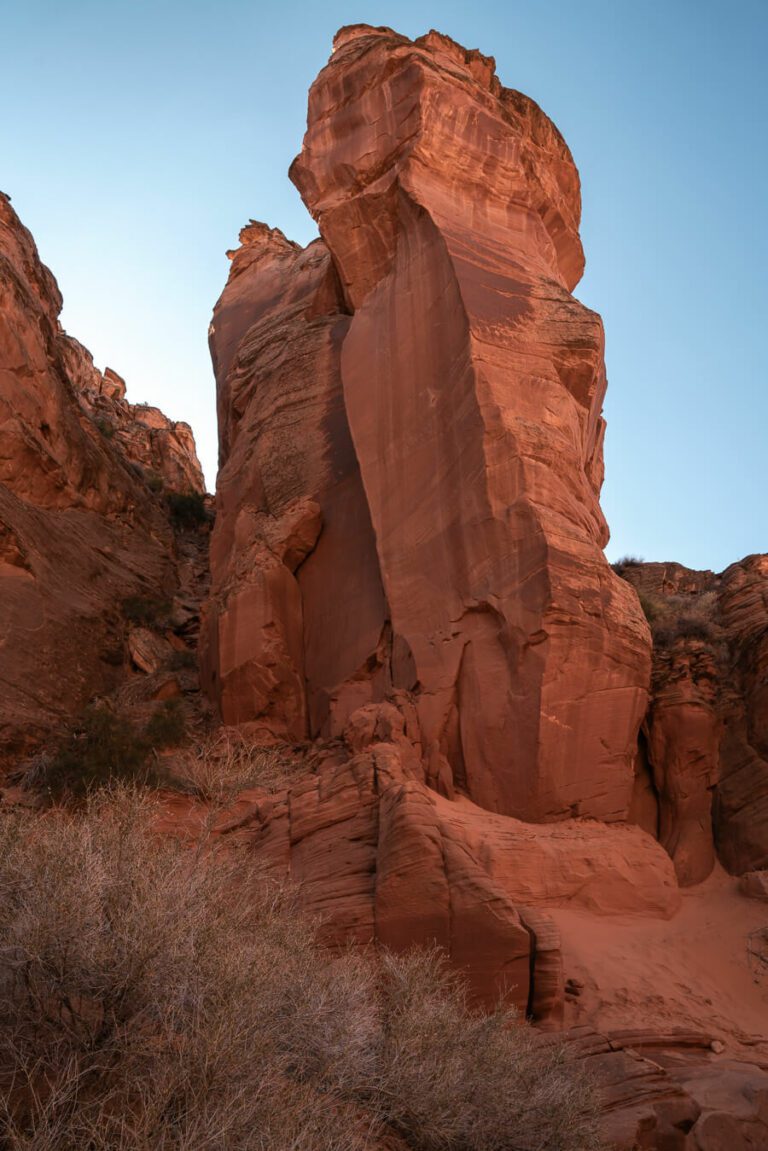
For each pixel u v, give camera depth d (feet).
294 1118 19.86
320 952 34.40
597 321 61.82
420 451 59.26
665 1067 34.76
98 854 24.20
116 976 20.72
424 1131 25.07
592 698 50.47
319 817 42.14
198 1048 19.76
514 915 36.96
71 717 64.08
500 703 50.42
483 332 58.90
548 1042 33.63
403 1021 27.27
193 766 48.14
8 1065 19.63
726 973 42.88
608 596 52.42
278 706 62.64
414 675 53.67
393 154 68.49
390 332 63.77
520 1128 26.37
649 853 48.98
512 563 52.39
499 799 49.29
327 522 68.13
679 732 57.21
